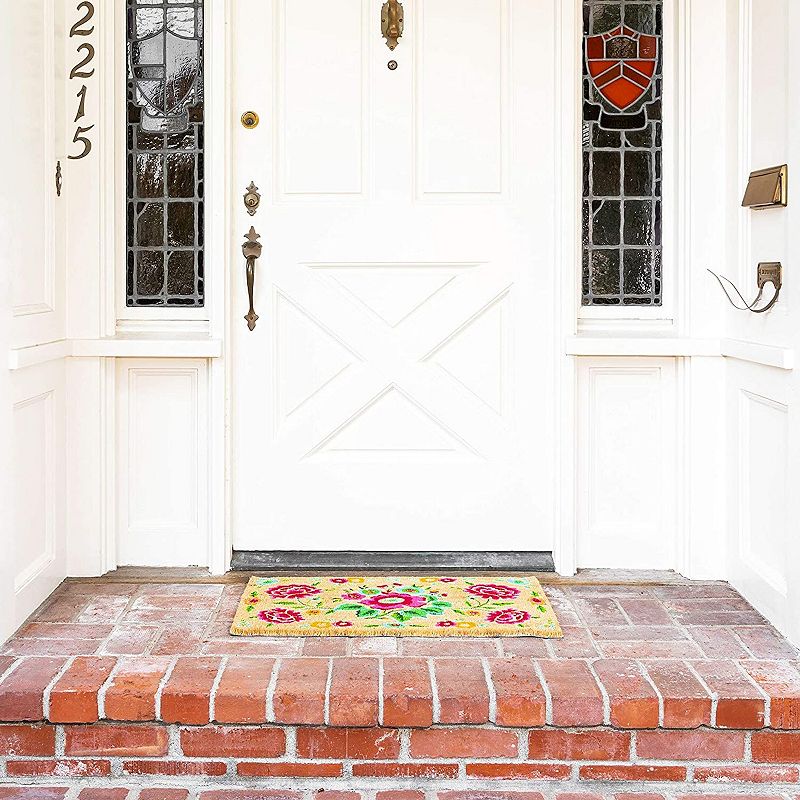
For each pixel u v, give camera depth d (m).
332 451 3.48
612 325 3.47
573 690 2.53
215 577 3.39
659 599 3.22
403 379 3.47
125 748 2.52
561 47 3.35
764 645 2.83
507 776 2.51
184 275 3.49
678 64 3.38
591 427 3.45
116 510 3.45
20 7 2.93
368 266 3.45
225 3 3.32
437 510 3.48
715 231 3.34
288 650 2.79
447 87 3.41
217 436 3.40
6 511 2.82
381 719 2.49
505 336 3.46
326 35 3.40
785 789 2.49
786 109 2.82
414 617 2.99
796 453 2.77
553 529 3.46
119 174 3.44
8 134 2.82
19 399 2.92
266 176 3.43
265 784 2.51
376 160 3.43
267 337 3.45
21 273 2.95
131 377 3.44
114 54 3.39
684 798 2.45
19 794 2.46
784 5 2.84
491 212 3.43
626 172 3.45
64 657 2.73
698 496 3.38
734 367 3.26
